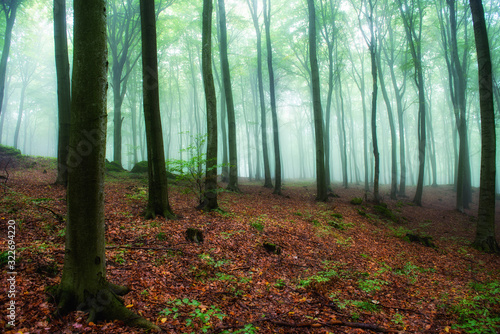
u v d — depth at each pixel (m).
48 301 3.61
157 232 6.69
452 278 7.06
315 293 5.36
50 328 3.19
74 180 3.48
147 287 4.55
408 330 4.35
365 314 4.80
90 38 3.42
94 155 3.50
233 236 7.46
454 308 5.12
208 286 5.07
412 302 5.45
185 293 4.67
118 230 6.47
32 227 6.02
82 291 3.56
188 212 9.00
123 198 9.73
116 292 4.11
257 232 8.16
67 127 10.44
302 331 4.08
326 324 4.28
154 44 7.50
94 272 3.64
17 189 9.16
